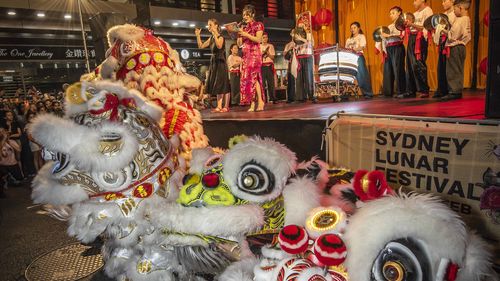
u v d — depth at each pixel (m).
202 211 1.43
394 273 0.98
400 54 6.80
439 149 2.45
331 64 7.34
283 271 1.23
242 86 5.96
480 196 2.28
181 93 2.43
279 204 1.50
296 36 7.15
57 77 14.97
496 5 2.85
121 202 1.58
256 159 1.39
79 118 1.55
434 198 1.10
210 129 5.09
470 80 7.59
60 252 3.39
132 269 1.64
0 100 10.28
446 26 5.42
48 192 1.56
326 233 1.24
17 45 13.52
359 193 1.26
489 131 2.18
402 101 5.51
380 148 2.84
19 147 7.03
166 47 2.52
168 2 14.48
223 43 6.26
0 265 3.22
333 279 1.15
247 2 15.34
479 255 1.07
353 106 5.21
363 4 8.89
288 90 7.61
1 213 4.84
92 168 1.45
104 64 2.45
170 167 1.70
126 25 2.47
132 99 1.76
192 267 1.60
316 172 1.67
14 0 12.45
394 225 0.99
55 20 13.56
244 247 1.56
